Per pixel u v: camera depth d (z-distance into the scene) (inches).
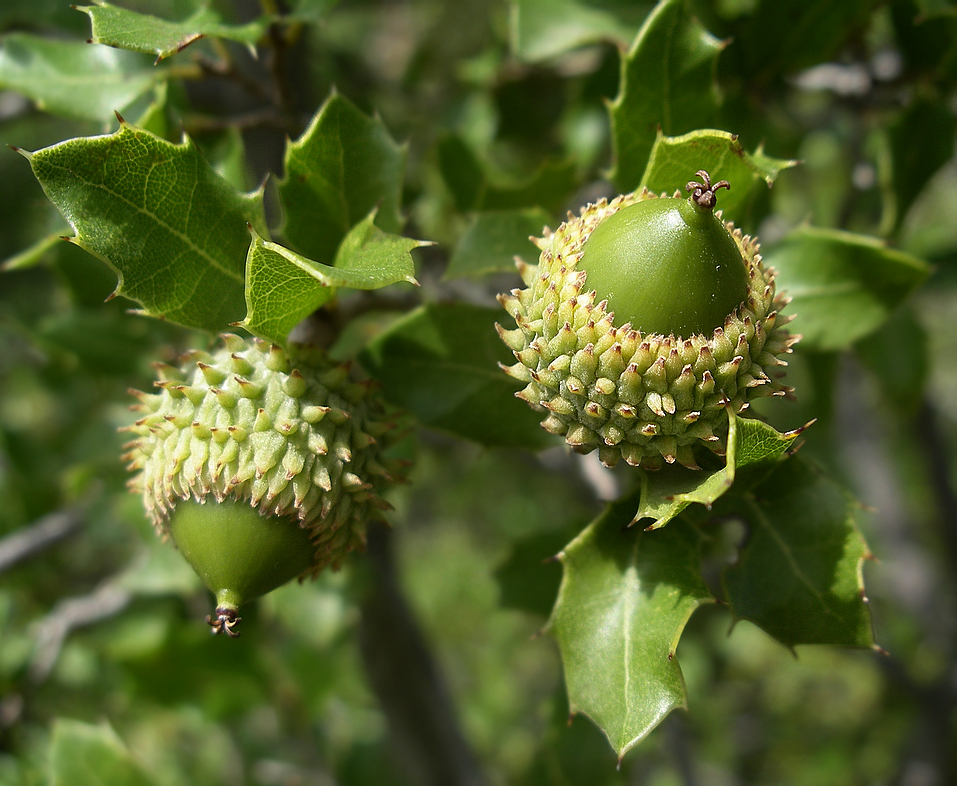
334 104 8.5
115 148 7.9
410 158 12.4
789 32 9.5
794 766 20.7
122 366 10.7
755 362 7.7
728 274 7.6
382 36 17.9
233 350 8.1
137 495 10.3
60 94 9.1
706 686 15.8
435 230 11.3
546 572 10.2
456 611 26.6
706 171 8.1
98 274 10.2
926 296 12.2
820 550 8.1
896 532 16.6
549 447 8.6
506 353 8.6
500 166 12.6
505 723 20.2
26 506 12.2
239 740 14.6
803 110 11.0
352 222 8.7
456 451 14.5
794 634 8.1
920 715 14.7
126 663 12.1
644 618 7.9
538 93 11.8
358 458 8.1
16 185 19.7
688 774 12.6
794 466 8.2
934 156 9.5
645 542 8.1
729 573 8.2
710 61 8.5
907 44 9.6
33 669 10.8
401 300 9.1
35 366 13.9
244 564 7.9
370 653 12.1
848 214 10.3
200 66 9.2
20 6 10.2
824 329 8.9
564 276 7.7
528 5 9.7
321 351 8.2
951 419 22.2
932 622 15.9
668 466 7.9
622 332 7.6
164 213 8.0
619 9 9.8
